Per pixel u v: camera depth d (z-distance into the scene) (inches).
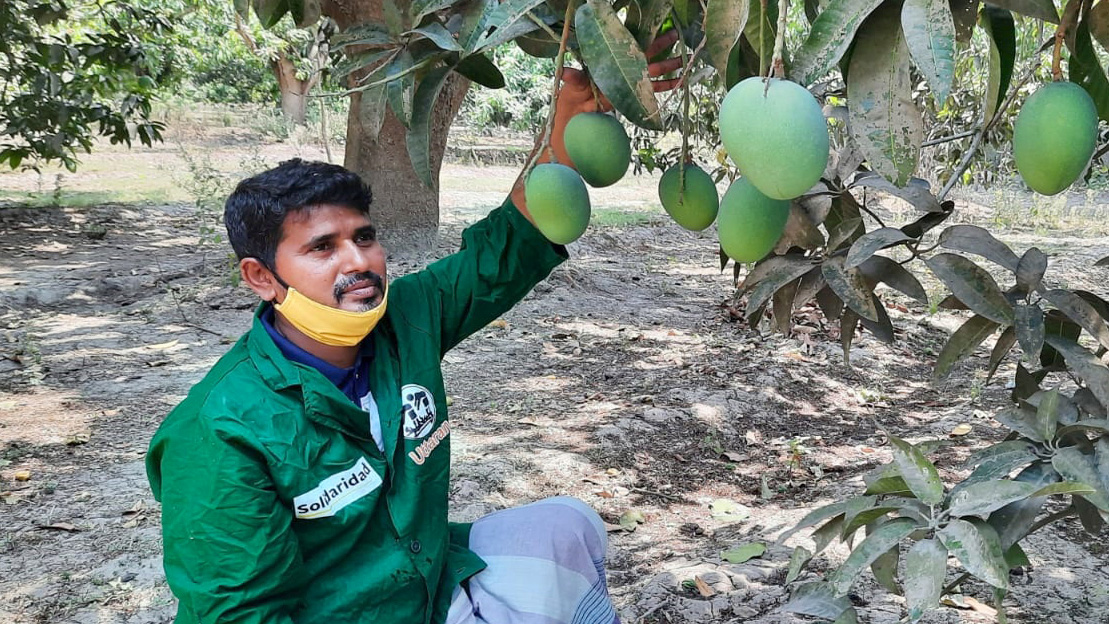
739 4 40.1
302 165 59.9
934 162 251.8
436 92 57.2
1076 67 45.9
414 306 68.9
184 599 58.6
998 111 47.6
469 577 69.5
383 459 62.4
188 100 693.3
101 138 588.1
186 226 353.4
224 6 556.4
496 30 47.8
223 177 448.5
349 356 62.9
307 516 59.1
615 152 53.4
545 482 149.7
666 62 56.0
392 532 63.2
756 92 37.5
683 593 113.1
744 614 106.8
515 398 187.3
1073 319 55.6
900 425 186.1
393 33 57.1
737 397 193.6
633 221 414.3
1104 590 109.3
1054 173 39.5
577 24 45.1
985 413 185.6
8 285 253.0
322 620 61.3
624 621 107.6
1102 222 421.4
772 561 120.0
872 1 36.5
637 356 218.2
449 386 193.5
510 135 723.4
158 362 198.2
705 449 168.4
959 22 42.5
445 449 68.3
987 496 46.8
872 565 59.2
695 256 349.7
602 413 179.6
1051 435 54.4
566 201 52.4
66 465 148.0
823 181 61.1
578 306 261.4
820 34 37.1
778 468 163.2
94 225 341.4
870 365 220.4
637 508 145.3
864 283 57.5
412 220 269.9
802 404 196.5
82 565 117.6
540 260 73.8
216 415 57.0
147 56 296.5
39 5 212.8
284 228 58.2
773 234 47.5
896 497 52.7
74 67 269.1
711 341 230.1
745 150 37.4
